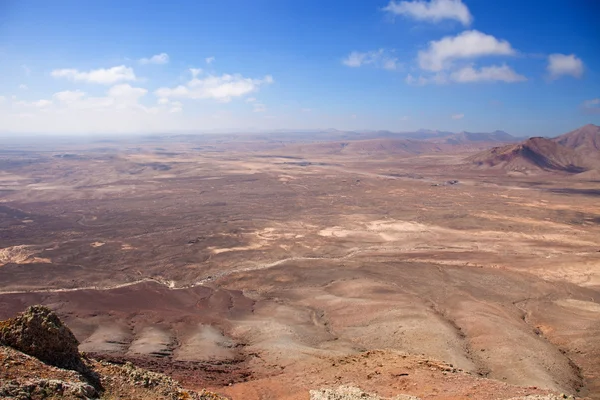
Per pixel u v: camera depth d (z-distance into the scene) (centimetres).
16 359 1346
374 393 2030
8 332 1478
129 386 1523
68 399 1181
